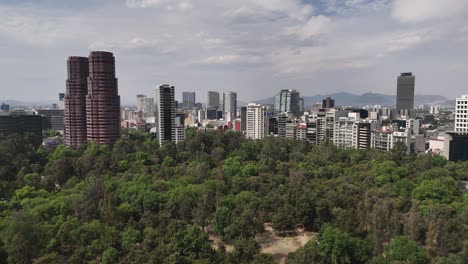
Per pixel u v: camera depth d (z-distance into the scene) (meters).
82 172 194.38
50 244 107.12
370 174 183.88
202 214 132.50
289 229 137.88
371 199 140.38
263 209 141.62
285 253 122.19
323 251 105.56
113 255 101.88
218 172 186.88
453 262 92.75
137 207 141.00
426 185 151.62
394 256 100.62
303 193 148.50
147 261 96.25
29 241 102.56
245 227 122.31
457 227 114.06
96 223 118.19
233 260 102.75
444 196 147.00
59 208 133.88
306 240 131.75
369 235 118.19
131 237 111.88
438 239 108.19
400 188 159.50
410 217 118.12
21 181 173.88
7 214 130.38
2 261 100.75
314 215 138.38
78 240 110.69
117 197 150.88
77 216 131.25
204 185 161.12
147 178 176.88
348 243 104.94
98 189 146.25
